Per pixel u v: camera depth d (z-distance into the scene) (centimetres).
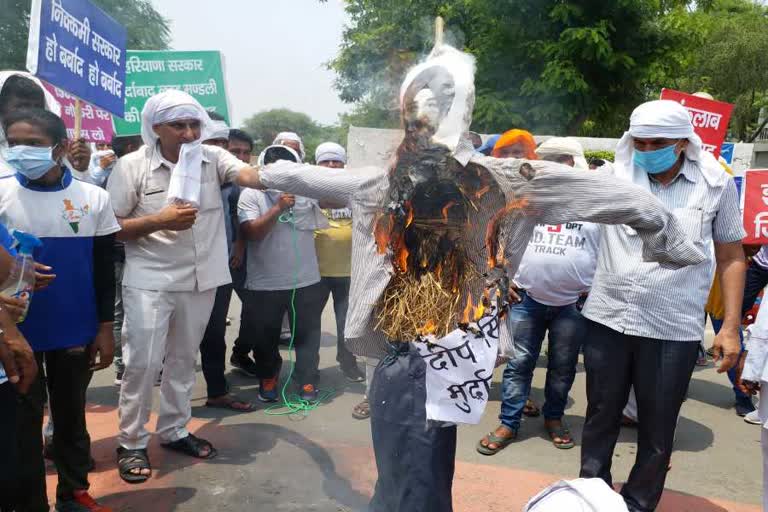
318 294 477
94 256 304
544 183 224
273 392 482
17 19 1797
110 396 486
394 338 234
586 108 1364
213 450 382
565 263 388
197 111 343
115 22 432
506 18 1291
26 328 276
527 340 408
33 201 277
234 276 489
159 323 348
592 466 317
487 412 475
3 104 306
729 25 2186
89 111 520
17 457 237
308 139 866
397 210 231
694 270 293
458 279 232
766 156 2578
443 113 226
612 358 305
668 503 343
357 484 347
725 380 554
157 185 349
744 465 393
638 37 1356
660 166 288
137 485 345
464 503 334
